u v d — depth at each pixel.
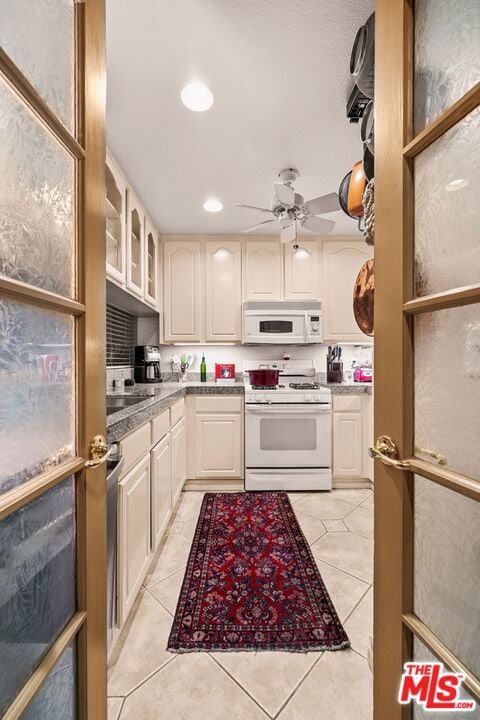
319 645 1.16
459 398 0.55
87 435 0.67
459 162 0.54
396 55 0.64
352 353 3.23
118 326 2.67
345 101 1.42
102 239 0.74
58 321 0.61
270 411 2.51
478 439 0.52
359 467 2.59
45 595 0.57
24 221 0.52
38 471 0.55
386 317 0.68
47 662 0.55
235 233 2.93
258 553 1.70
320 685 1.02
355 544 1.79
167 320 2.94
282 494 2.46
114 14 1.03
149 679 1.04
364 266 1.30
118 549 1.12
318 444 2.53
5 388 0.48
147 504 1.47
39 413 0.55
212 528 1.96
